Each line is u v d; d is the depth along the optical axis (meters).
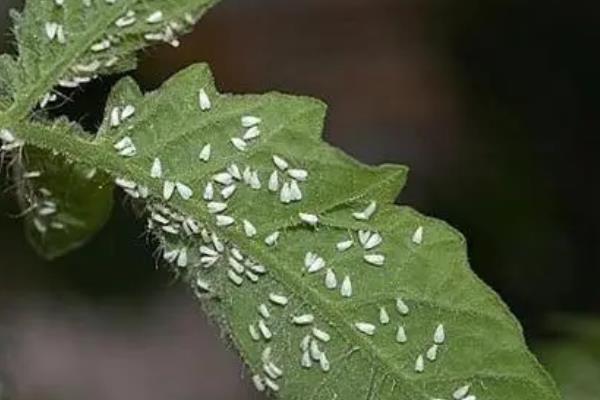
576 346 0.26
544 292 0.36
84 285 0.39
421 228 0.19
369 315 0.19
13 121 0.19
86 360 0.44
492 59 0.40
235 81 0.48
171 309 0.44
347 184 0.19
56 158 0.20
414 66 0.48
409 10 0.49
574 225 0.37
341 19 0.50
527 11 0.39
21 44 0.19
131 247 0.39
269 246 0.19
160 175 0.19
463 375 0.19
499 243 0.36
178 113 0.19
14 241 0.39
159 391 0.45
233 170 0.19
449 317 0.19
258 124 0.19
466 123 0.40
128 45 0.19
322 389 0.19
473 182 0.38
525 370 0.19
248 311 0.19
